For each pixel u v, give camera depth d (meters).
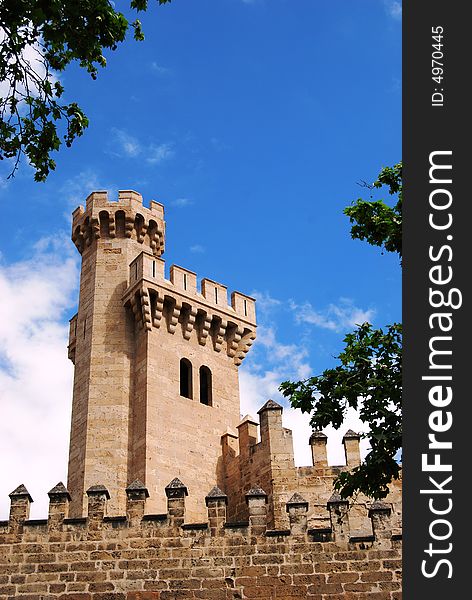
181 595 26.89
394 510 33.50
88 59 21.33
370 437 22.83
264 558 27.45
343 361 24.00
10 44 20.56
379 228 23.81
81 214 48.12
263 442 37.81
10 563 27.44
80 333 44.41
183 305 44.62
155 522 28.19
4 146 21.28
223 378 45.16
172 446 40.31
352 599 26.72
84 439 39.94
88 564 27.44
